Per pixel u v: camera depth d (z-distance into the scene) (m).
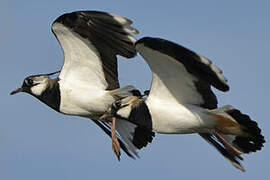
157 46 16.33
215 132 17.72
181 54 16.28
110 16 18.12
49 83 19.52
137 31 18.00
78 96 19.14
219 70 15.99
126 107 18.31
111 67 18.80
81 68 19.14
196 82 17.03
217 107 17.30
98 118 19.50
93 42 18.70
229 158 18.09
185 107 17.48
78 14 18.41
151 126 17.91
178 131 17.80
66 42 18.91
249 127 17.31
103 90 19.03
